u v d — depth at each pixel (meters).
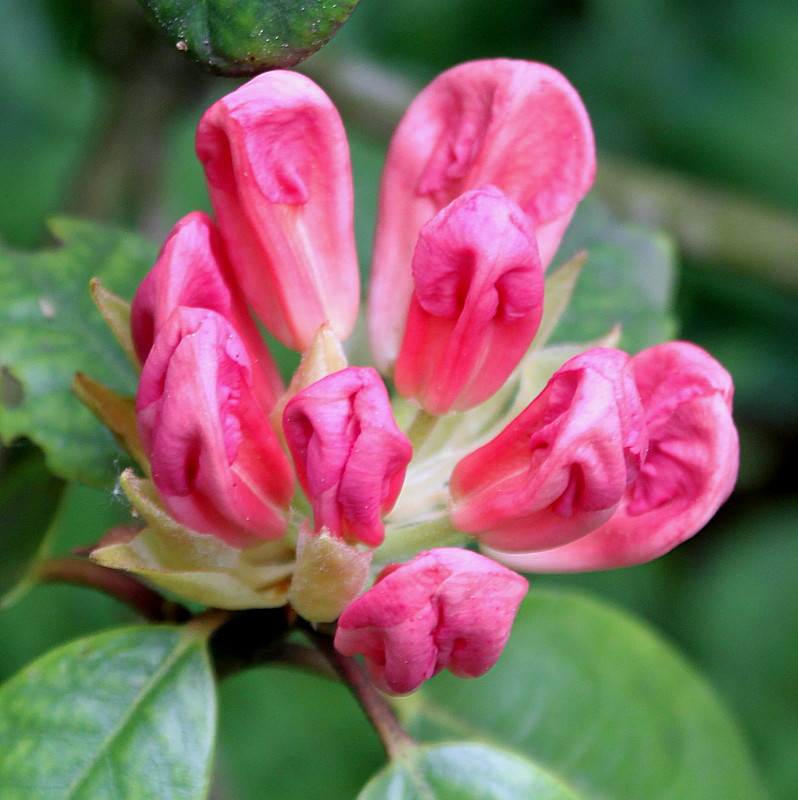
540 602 0.55
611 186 0.61
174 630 0.48
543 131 0.48
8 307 0.53
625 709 0.55
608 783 0.54
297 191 0.47
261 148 0.46
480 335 0.47
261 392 0.47
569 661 0.55
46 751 0.47
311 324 0.47
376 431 0.45
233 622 0.48
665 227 0.61
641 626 0.55
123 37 0.58
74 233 0.54
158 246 0.55
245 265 0.47
